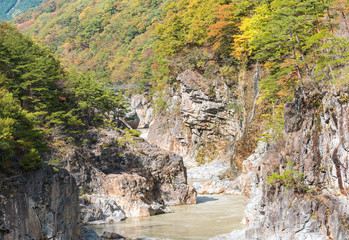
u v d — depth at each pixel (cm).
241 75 8250
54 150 4703
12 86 4909
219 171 8162
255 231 2998
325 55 3123
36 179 2639
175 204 5369
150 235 3603
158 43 11288
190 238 3444
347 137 2577
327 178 2756
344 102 2653
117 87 14650
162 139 10769
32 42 6625
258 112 6631
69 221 2936
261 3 7250
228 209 4856
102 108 6725
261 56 4575
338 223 2442
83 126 5784
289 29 3781
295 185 2830
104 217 4328
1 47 5000
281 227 2744
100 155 5384
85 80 6675
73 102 6303
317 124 2930
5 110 2983
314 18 3731
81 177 4719
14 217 2380
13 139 2861
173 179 5603
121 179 4816
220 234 3431
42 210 2622
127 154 5522
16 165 2641
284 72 4128
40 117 5209
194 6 10881
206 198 5853
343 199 2544
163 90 11581
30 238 2486
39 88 5241
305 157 2919
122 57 19162
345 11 3838
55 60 7206
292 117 3116
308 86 3161
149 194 5141
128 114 14775
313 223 2570
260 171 3962
